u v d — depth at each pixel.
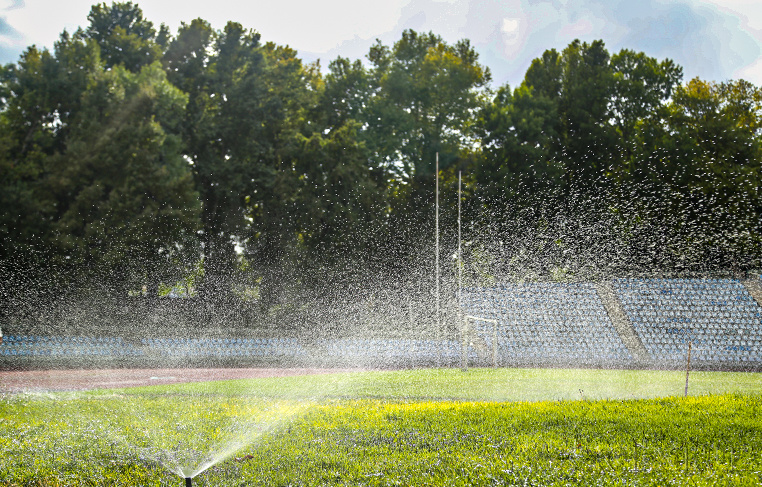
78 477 6.04
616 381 15.70
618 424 8.27
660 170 33.62
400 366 22.62
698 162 33.38
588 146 36.75
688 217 32.41
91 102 30.17
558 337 26.28
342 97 38.88
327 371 20.91
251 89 34.91
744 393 12.79
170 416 9.56
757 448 6.92
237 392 13.33
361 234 34.25
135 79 31.31
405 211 36.94
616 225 32.75
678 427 8.05
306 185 35.06
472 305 30.05
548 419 8.66
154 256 30.55
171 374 19.92
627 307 28.44
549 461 6.24
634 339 25.86
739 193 32.66
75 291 28.50
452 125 40.06
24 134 30.11
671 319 27.31
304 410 10.04
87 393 13.49
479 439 7.41
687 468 5.99
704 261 31.48
